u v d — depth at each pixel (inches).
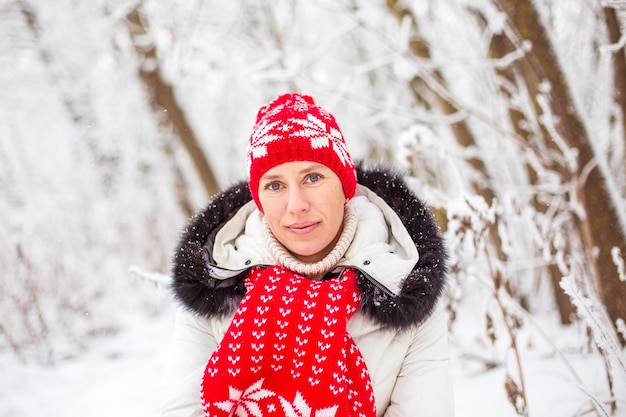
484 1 123.0
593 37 137.9
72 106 261.3
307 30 241.8
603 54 125.5
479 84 158.2
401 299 50.8
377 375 52.1
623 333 79.3
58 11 235.3
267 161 52.6
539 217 97.0
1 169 262.8
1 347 192.1
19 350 175.6
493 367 114.5
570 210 102.9
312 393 48.8
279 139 52.1
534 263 143.9
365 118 220.7
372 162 65.7
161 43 221.6
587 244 89.7
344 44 225.1
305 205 51.5
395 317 50.8
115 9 222.5
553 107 91.4
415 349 53.6
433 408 50.8
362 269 52.6
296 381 49.4
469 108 125.9
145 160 270.7
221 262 56.9
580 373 98.2
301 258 55.8
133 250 265.0
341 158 53.8
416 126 100.5
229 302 54.4
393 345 52.9
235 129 291.3
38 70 257.6
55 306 207.5
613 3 89.4
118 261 255.1
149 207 270.2
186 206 279.4
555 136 95.5
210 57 210.7
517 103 128.0
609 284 85.2
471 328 140.0
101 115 263.1
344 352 50.0
